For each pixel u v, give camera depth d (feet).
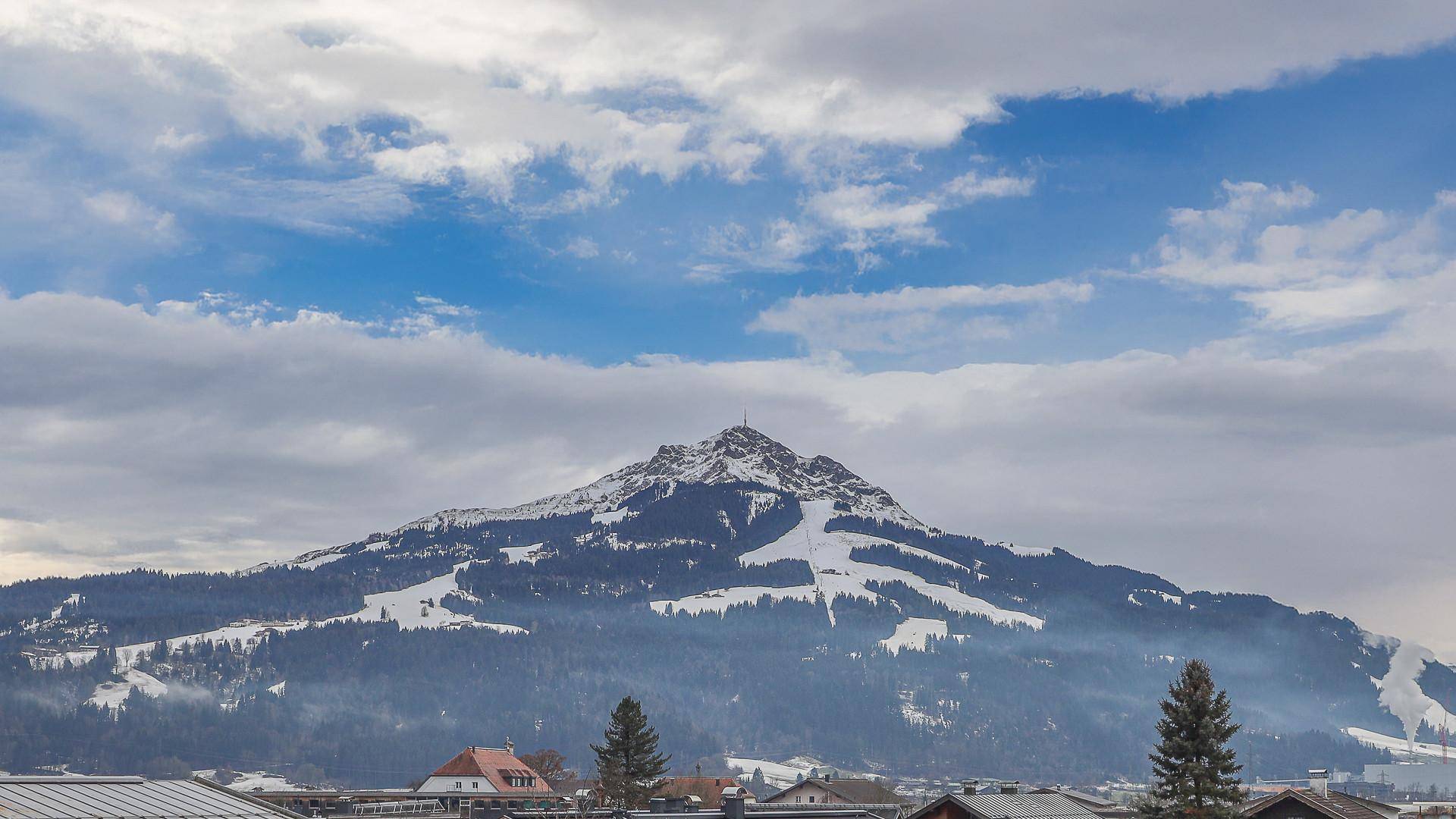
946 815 380.17
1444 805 512.22
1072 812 383.86
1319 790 384.47
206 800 239.09
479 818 591.78
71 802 217.56
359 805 563.48
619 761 565.53
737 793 381.40
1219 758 346.95
